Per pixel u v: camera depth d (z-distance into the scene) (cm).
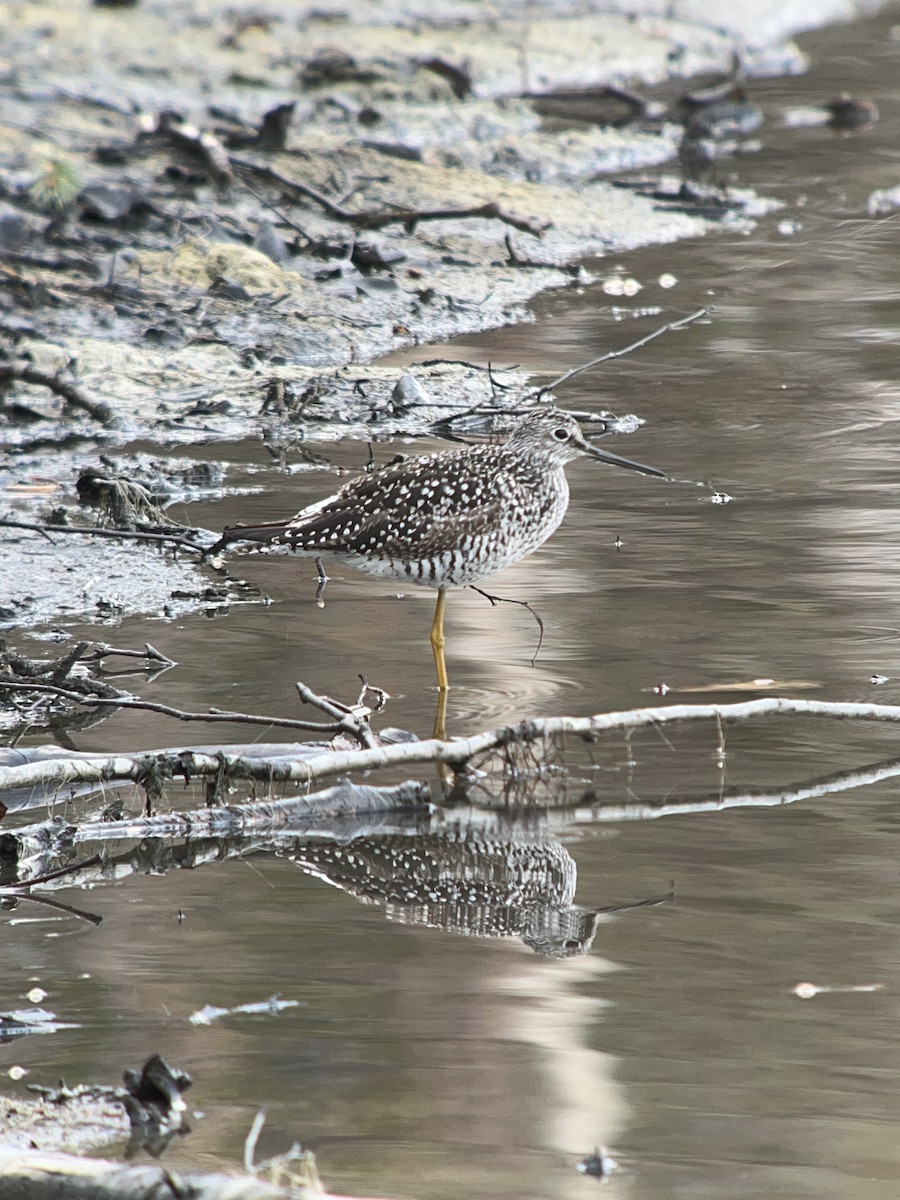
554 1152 677
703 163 2992
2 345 2002
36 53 3161
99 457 1731
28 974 832
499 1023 780
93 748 1099
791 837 980
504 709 1157
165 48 3316
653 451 1750
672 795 1044
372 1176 668
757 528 1530
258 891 941
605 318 2214
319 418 1862
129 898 930
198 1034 774
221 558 1491
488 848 990
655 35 3975
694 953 845
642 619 1322
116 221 2383
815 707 1111
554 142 3086
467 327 2181
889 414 1855
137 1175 652
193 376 1973
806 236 2616
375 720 1138
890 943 849
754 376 1989
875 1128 696
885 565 1427
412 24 3803
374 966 841
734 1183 660
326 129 2975
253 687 1203
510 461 1277
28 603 1370
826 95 3619
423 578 1264
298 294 2238
